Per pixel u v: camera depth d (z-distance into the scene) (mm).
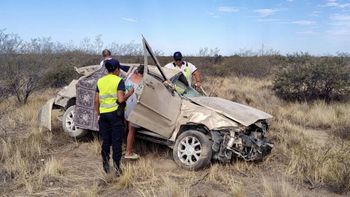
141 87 6047
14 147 6848
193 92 7535
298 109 12203
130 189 5348
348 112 11375
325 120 10445
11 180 5477
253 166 6469
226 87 17656
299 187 5684
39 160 6457
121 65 7492
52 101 7969
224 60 27641
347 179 5621
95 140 7430
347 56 15969
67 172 5930
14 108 10578
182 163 6238
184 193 5023
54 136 7809
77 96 7281
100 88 5781
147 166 6059
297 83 14398
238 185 5410
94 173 5934
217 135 6117
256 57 26922
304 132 8953
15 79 11781
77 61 17859
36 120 8984
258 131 6742
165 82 6668
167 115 6355
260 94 14930
